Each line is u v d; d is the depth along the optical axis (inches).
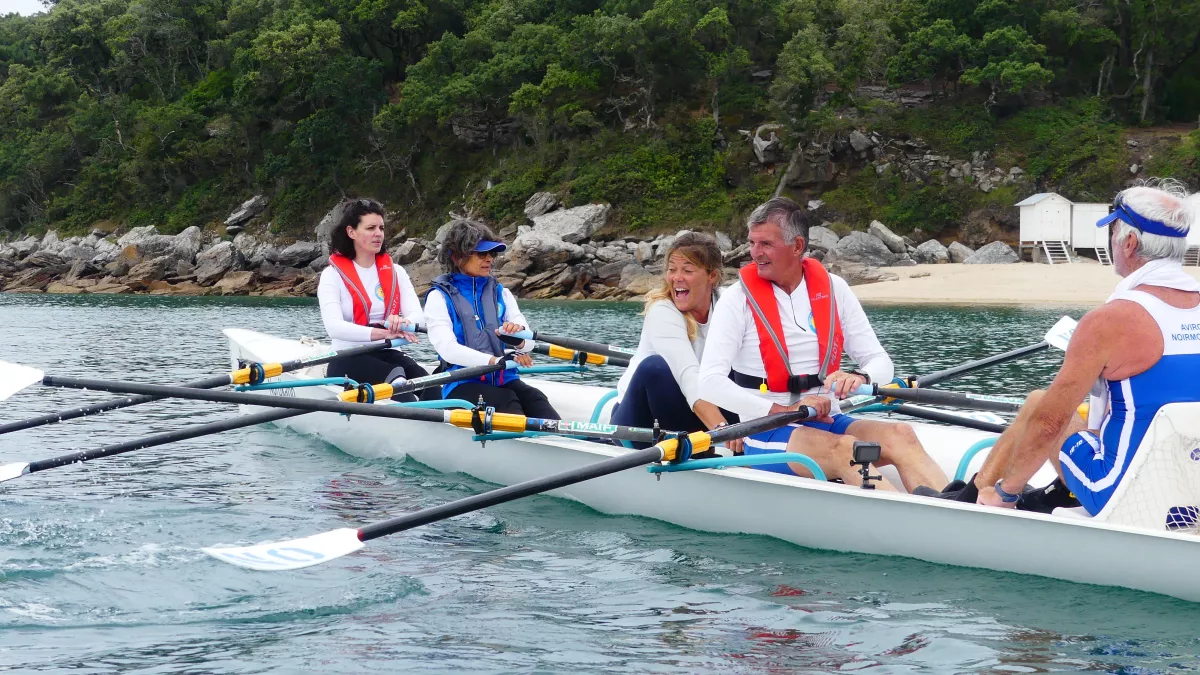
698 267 200.5
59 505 221.0
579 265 1891.0
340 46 2476.6
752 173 2133.4
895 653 132.3
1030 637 136.4
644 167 2121.1
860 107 2123.5
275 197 2518.5
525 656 132.3
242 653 133.6
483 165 2381.9
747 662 129.9
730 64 2134.6
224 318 1109.7
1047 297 1485.0
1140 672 124.6
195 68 3002.0
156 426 339.6
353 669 127.7
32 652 134.1
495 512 215.5
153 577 167.9
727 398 185.8
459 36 2647.6
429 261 2137.1
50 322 1014.4
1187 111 2288.4
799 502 179.9
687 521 198.2
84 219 2704.2
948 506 162.1
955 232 2042.3
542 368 276.1
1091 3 2239.2
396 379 274.4
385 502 225.3
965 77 2103.8
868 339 200.5
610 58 2207.2
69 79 2947.8
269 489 239.5
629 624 145.3
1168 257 144.1
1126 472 145.9
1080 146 2058.3
